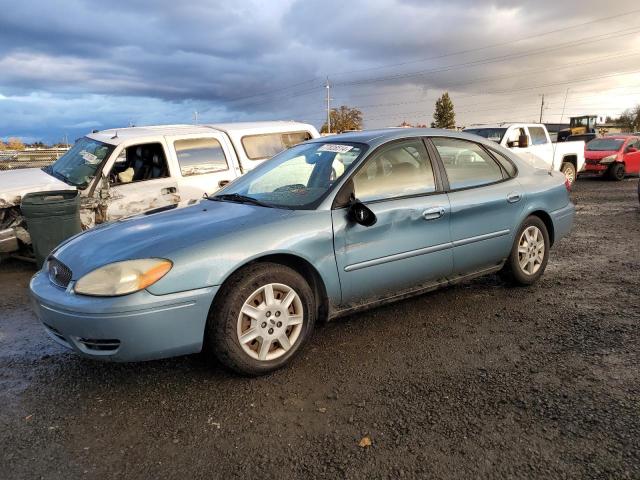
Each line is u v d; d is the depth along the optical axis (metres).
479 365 3.41
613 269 5.78
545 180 5.05
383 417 2.81
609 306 4.50
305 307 3.43
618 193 14.18
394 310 4.50
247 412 2.91
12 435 2.75
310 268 3.46
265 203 3.76
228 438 2.67
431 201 4.01
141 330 2.90
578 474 2.30
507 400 2.95
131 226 3.54
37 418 2.92
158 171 7.16
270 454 2.52
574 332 3.92
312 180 3.89
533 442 2.54
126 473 2.41
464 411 2.85
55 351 3.91
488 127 14.11
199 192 7.28
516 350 3.63
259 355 3.25
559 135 35.75
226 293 3.11
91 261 3.10
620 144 18.81
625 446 2.49
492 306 4.55
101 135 7.45
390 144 3.99
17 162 15.60
